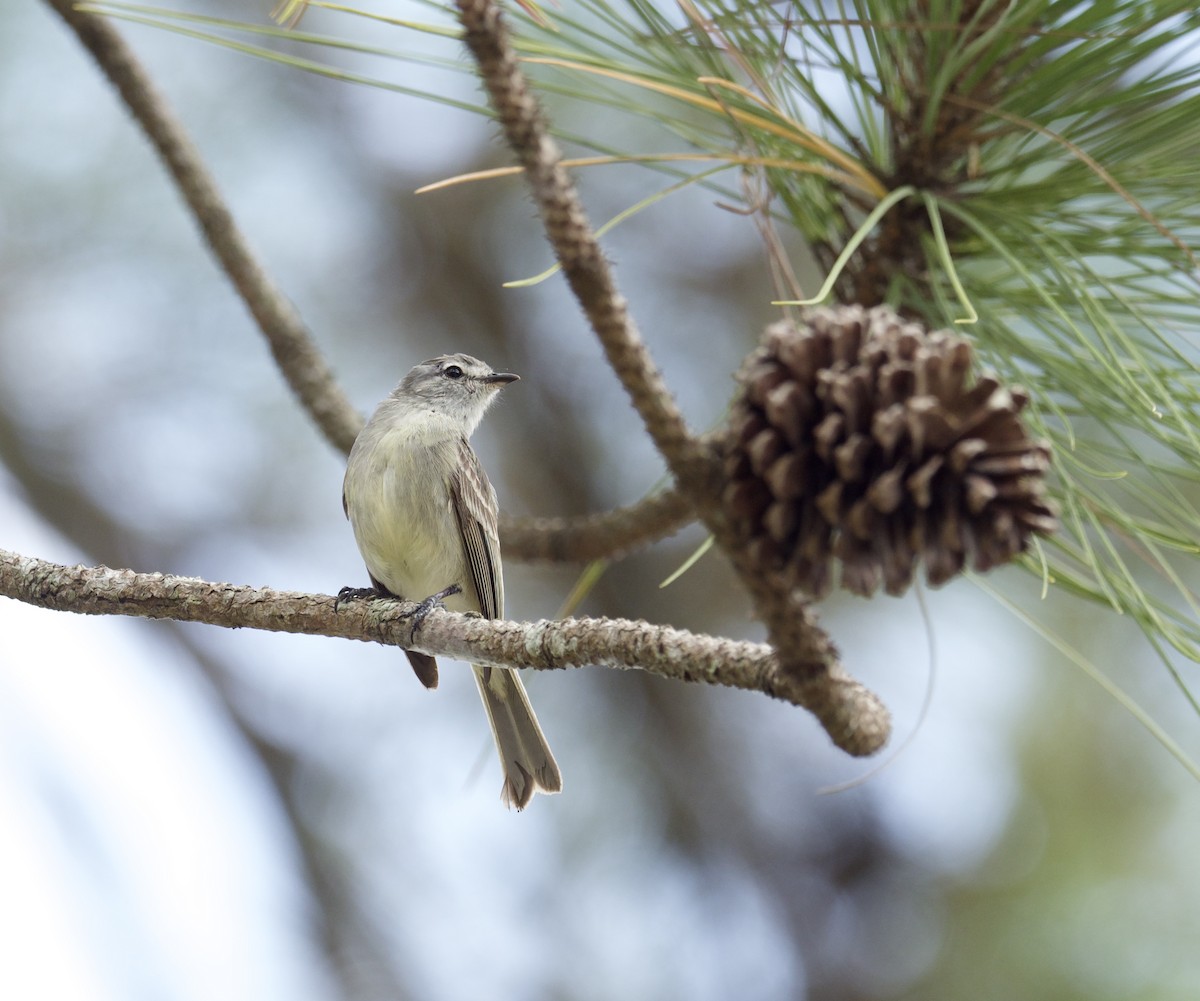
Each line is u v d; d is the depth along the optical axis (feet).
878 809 41.86
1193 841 35.65
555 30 18.63
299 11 18.17
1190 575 29.89
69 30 25.45
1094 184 17.99
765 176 19.65
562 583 44.39
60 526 42.68
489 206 44.27
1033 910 36.19
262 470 42.63
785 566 13.33
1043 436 16.48
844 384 12.29
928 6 17.97
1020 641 38.32
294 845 41.32
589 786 41.09
